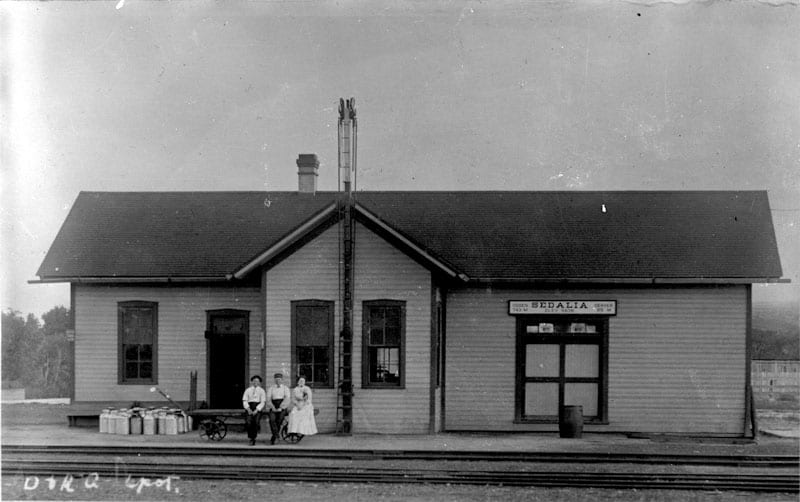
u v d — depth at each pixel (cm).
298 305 2053
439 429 2128
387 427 2012
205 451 1730
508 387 2167
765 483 1496
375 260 2039
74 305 2283
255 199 2550
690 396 2131
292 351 2041
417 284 2030
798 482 1498
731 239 2211
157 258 2294
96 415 2188
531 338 2184
